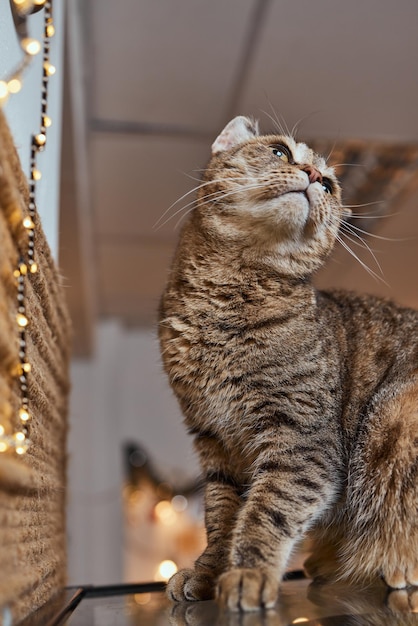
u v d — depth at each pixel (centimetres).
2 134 78
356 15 210
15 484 80
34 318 104
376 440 134
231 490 139
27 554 94
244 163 154
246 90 248
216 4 205
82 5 203
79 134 233
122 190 311
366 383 142
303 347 134
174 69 236
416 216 325
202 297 140
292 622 93
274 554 110
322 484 123
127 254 378
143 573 443
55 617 96
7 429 80
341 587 131
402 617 100
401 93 248
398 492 129
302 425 127
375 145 279
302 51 227
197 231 149
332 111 260
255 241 143
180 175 299
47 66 108
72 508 438
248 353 132
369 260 362
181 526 449
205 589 117
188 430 145
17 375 87
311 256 149
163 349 142
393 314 157
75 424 454
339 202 166
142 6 205
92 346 436
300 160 161
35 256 101
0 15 91
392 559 128
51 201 138
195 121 264
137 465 458
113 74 237
